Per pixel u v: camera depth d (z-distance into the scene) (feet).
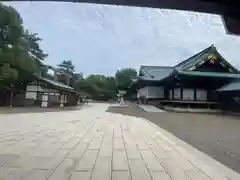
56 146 20.47
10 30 66.74
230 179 13.25
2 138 23.54
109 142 22.97
